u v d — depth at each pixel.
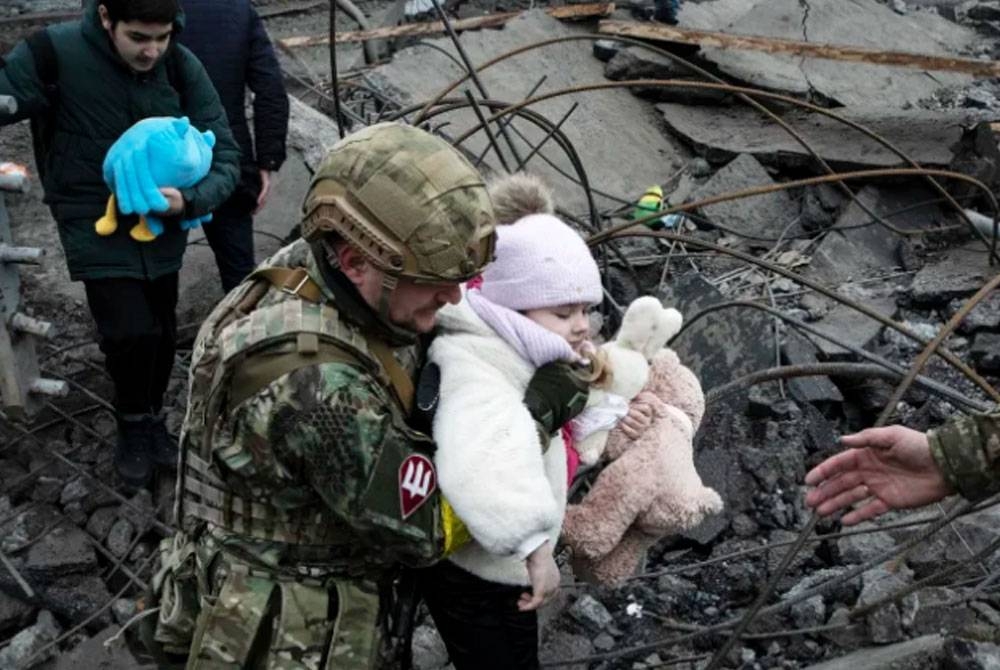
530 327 2.09
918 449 2.28
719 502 2.57
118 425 3.75
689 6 7.02
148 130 3.28
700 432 3.98
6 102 3.17
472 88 6.03
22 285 4.73
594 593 3.46
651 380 2.60
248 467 1.91
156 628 2.23
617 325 4.16
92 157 3.34
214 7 3.96
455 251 1.82
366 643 2.06
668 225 5.48
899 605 3.15
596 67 6.48
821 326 4.69
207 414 1.94
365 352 1.91
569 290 2.12
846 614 3.24
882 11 7.33
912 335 3.13
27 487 3.88
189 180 3.35
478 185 1.87
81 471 3.87
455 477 1.97
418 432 1.97
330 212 1.84
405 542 1.93
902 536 3.52
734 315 4.27
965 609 3.13
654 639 3.34
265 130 4.12
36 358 3.89
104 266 3.38
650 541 2.61
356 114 5.93
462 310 2.12
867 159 5.64
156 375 3.72
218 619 2.01
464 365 2.05
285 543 2.01
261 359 1.87
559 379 2.10
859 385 4.34
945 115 6.00
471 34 6.41
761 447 4.00
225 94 4.02
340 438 1.84
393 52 7.11
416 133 1.89
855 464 2.38
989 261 4.91
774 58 6.53
